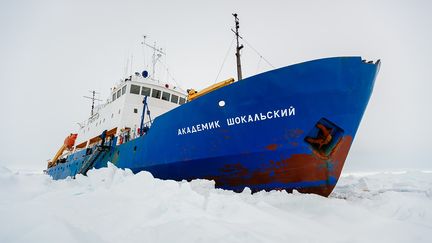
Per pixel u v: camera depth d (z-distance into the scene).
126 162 10.36
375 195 6.19
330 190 5.80
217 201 3.49
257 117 6.06
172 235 2.24
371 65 5.34
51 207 2.60
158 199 3.15
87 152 14.49
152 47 17.17
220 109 6.55
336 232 3.18
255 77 6.00
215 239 2.21
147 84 13.08
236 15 9.40
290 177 6.05
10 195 3.05
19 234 1.90
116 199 3.04
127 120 12.23
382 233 3.24
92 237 2.06
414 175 12.64
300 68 5.57
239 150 6.41
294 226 3.11
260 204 4.07
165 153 8.10
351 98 5.38
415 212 4.34
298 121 5.69
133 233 2.27
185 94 14.39
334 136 5.57
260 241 2.33
